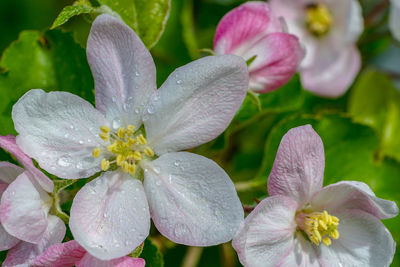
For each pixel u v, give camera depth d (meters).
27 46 0.27
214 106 0.24
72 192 0.25
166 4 0.26
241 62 0.24
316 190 0.25
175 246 0.29
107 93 0.24
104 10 0.26
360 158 0.28
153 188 0.24
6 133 0.26
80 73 0.27
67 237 0.25
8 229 0.23
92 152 0.24
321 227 0.25
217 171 0.24
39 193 0.24
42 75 0.27
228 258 0.28
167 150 0.24
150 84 0.24
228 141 0.29
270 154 0.28
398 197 0.28
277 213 0.25
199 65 0.24
